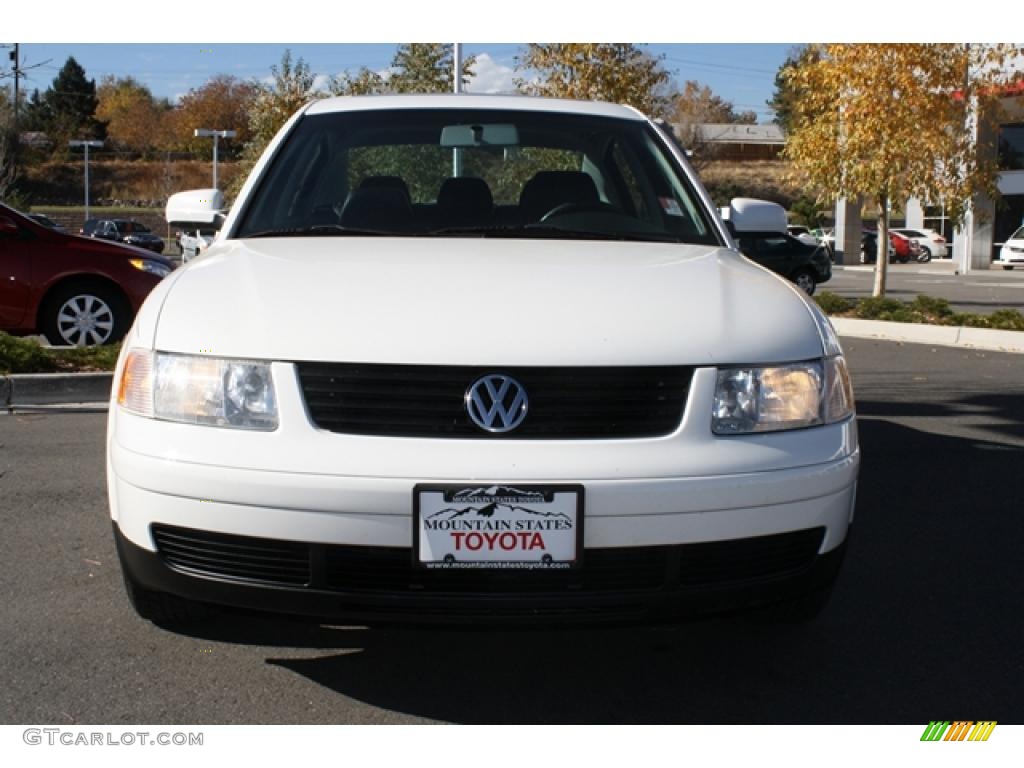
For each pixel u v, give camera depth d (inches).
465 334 109.8
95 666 128.2
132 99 3843.5
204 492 107.6
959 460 242.2
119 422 115.9
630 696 123.5
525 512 105.0
